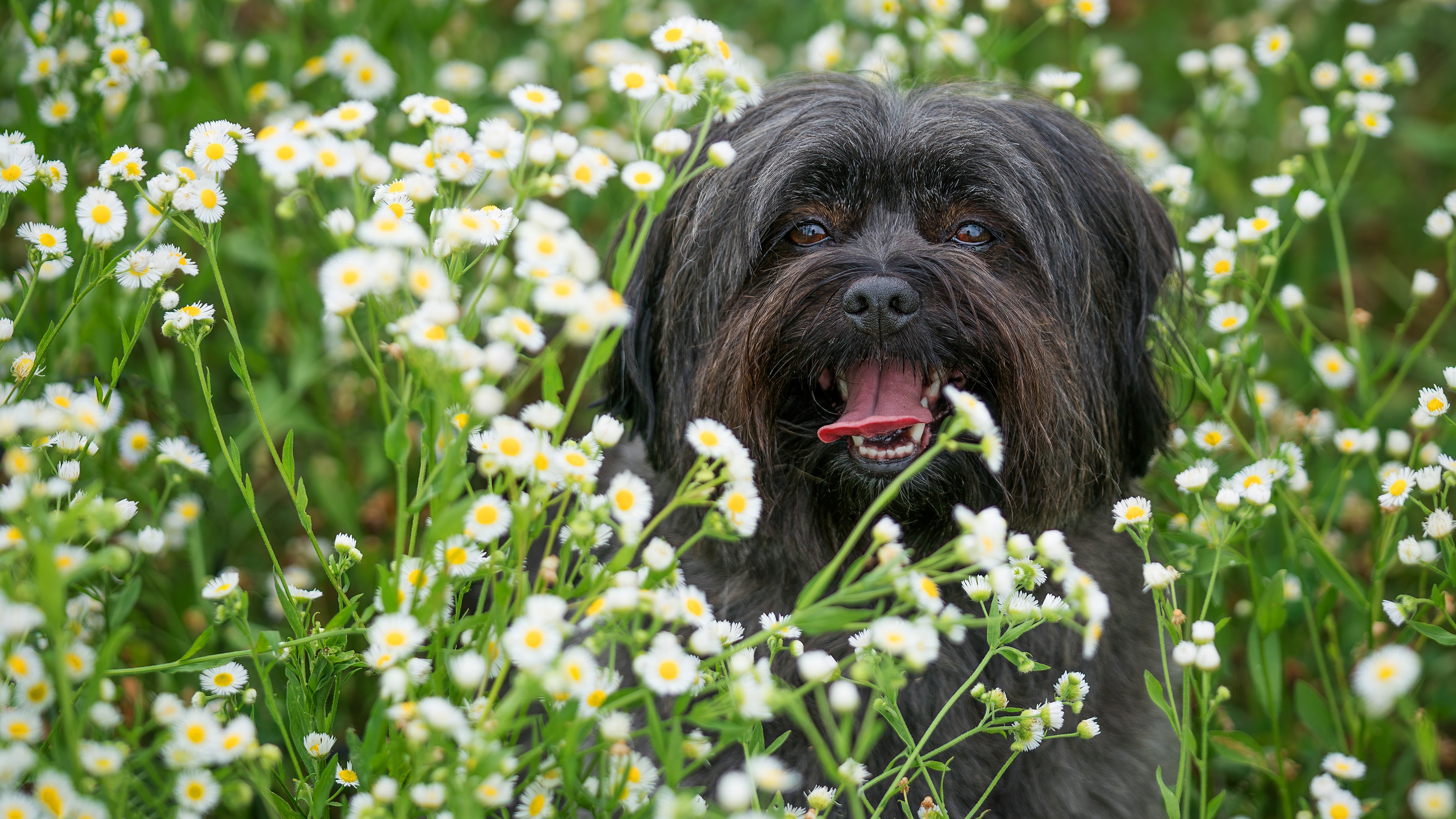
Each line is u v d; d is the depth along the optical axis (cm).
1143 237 388
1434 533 326
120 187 473
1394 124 694
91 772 224
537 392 545
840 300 332
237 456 279
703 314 368
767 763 211
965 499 352
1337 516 451
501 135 262
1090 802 352
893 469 341
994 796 348
